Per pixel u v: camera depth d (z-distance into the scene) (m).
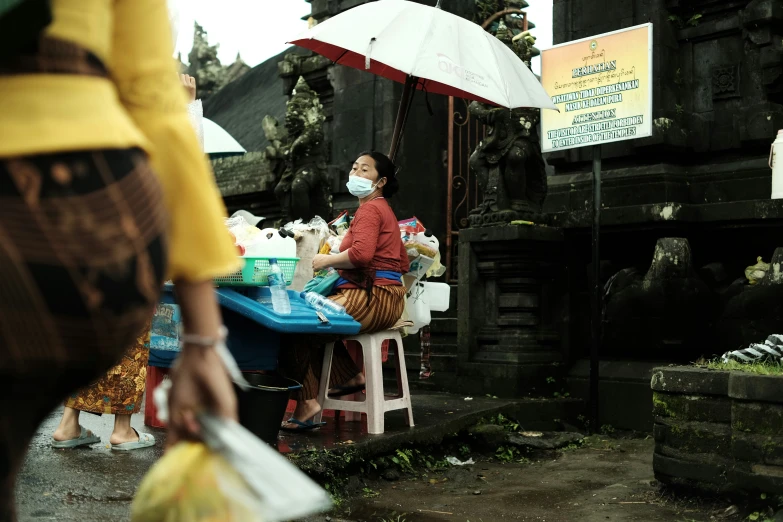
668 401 4.31
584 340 7.36
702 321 6.65
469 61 5.24
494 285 7.36
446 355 7.84
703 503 4.20
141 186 0.89
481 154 7.41
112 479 3.72
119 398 4.30
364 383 5.50
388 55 5.14
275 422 4.46
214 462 1.05
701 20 7.51
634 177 7.48
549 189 8.01
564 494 4.65
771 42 7.02
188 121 1.05
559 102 6.80
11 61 0.85
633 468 5.34
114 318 0.86
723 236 6.97
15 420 0.88
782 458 3.78
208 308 1.05
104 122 0.87
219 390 1.05
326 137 10.80
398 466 5.05
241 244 4.42
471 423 5.98
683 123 7.51
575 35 8.21
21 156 0.82
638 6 7.72
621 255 7.36
